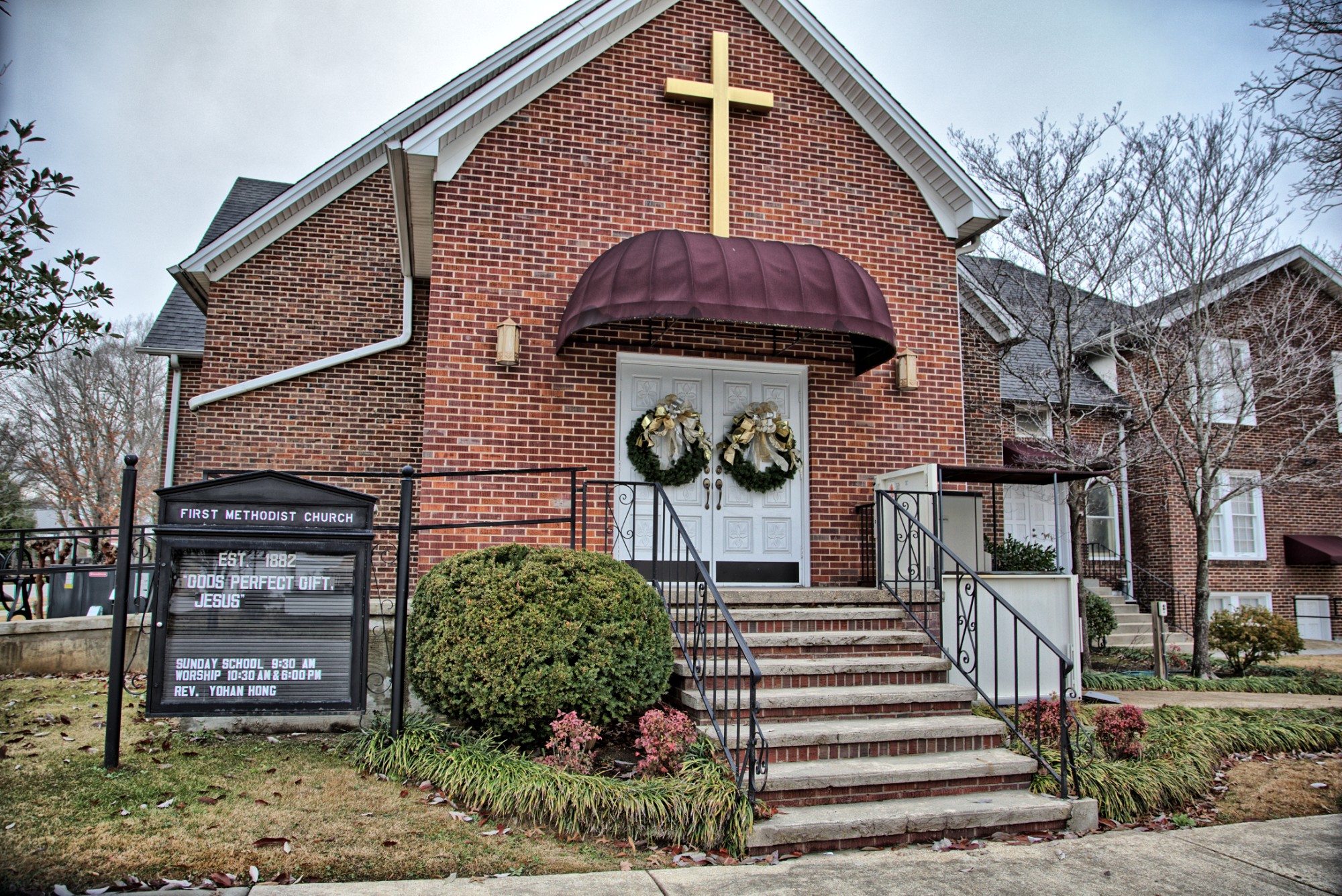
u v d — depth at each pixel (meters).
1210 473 13.27
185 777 5.70
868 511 9.80
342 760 6.25
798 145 10.28
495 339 9.10
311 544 5.94
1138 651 14.99
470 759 5.74
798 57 10.41
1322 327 16.17
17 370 5.53
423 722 6.46
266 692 5.78
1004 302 14.45
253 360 13.69
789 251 8.83
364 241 14.23
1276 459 18.19
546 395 9.15
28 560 10.77
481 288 9.15
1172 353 13.52
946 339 10.38
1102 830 5.88
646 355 9.55
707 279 8.23
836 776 5.71
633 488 9.16
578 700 6.05
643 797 5.31
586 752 6.02
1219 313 13.72
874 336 8.61
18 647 8.57
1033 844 5.51
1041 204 13.20
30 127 5.04
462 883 4.54
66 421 31.56
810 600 8.38
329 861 4.68
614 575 6.45
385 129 14.06
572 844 5.13
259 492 5.90
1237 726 8.34
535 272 9.30
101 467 32.38
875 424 10.05
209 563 5.81
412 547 10.61
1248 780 7.17
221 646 5.77
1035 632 6.32
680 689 6.89
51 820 4.94
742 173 10.07
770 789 5.58
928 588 8.77
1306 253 16.19
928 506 8.93
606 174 9.66
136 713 7.08
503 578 6.23
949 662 7.43
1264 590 18.75
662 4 10.05
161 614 5.72
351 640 5.94
